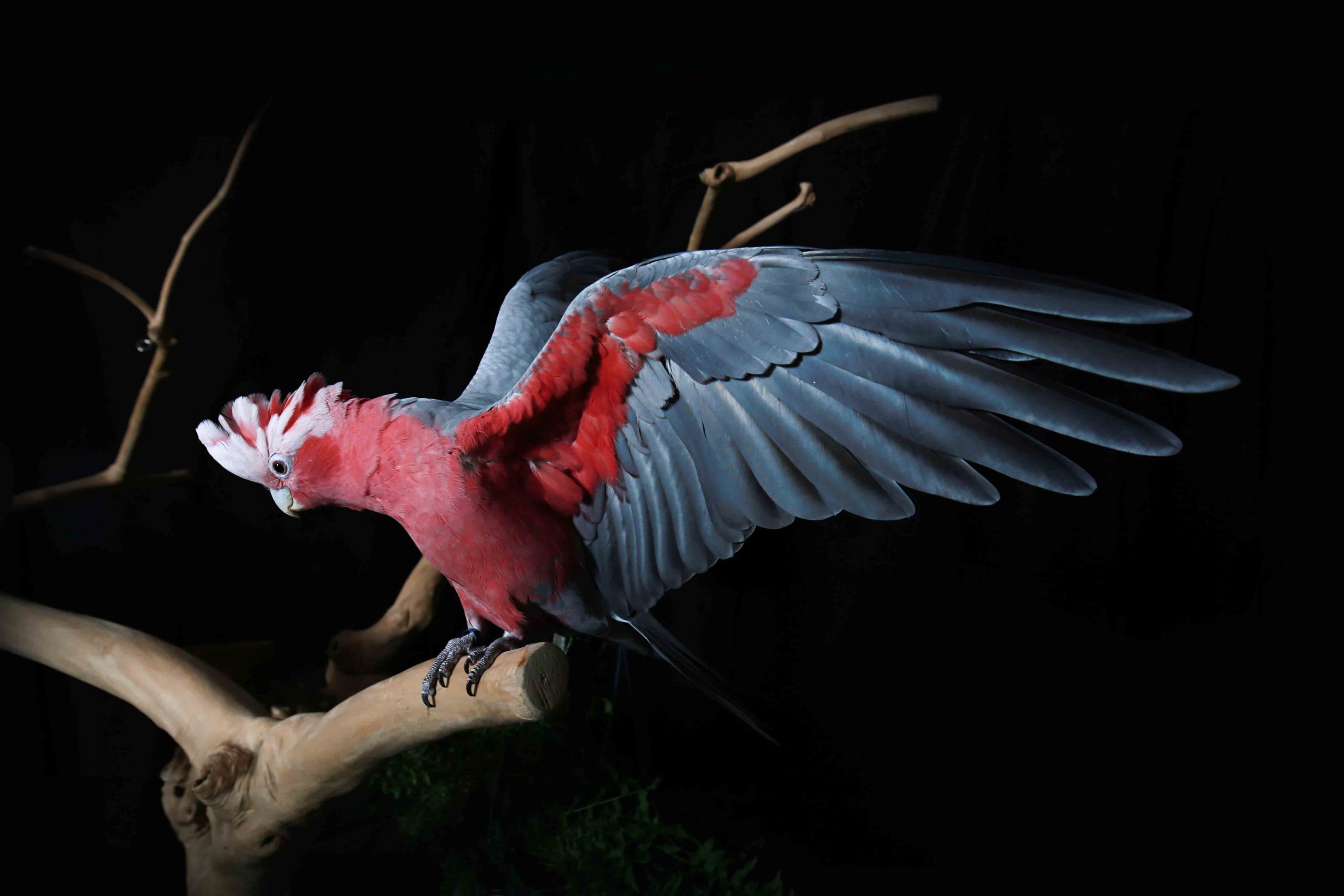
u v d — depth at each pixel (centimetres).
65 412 262
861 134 244
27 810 260
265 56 248
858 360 100
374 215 264
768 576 273
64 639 172
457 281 268
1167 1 217
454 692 123
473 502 118
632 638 138
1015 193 239
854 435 101
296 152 258
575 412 117
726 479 112
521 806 203
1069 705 261
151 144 257
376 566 275
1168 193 233
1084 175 236
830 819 270
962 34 228
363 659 226
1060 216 238
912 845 266
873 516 103
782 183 249
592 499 123
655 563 124
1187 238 235
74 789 266
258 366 267
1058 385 92
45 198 254
